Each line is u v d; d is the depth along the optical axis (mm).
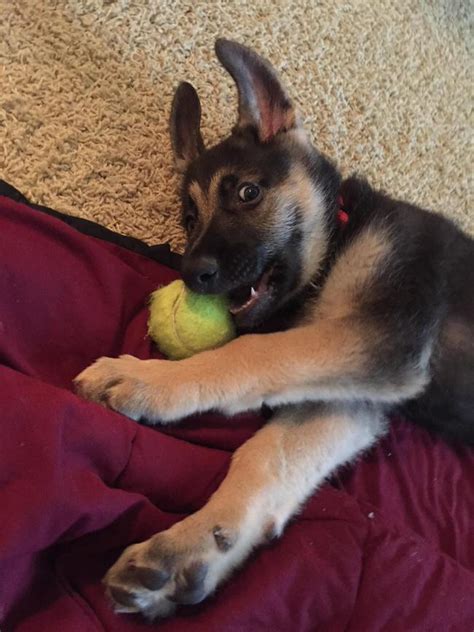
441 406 440
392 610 352
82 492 299
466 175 654
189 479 363
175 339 397
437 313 410
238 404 378
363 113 610
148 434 350
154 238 508
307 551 359
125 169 505
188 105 478
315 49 597
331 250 440
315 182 447
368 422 428
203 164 447
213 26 558
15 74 485
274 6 587
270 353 378
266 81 449
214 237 408
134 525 330
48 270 383
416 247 415
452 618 361
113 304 408
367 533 378
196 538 322
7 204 388
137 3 535
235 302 419
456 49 682
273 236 422
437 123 648
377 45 632
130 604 299
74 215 480
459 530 424
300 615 338
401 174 620
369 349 383
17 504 280
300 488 388
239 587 334
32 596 297
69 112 496
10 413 302
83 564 323
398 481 432
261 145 448
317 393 381
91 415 325
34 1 503
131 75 522
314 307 431
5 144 469
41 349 377
